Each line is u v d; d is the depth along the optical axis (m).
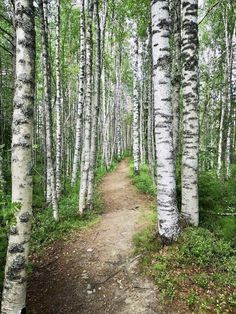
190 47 6.96
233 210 7.55
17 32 4.35
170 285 5.25
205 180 8.41
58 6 13.80
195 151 7.00
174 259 5.90
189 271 5.59
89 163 10.81
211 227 7.23
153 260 6.12
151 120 14.76
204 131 23.45
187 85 7.02
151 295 5.20
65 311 5.28
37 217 10.41
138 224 8.82
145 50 20.03
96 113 11.62
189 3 6.93
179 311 4.75
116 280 5.90
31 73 4.38
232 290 5.13
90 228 9.09
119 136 39.34
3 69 21.11
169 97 6.31
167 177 6.39
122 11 16.95
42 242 8.33
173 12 10.28
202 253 5.93
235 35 16.84
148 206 11.19
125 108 50.34
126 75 31.66
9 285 4.30
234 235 6.70
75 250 7.54
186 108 7.04
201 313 4.65
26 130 4.35
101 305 5.27
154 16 6.27
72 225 9.35
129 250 7.04
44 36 10.20
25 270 4.39
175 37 9.41
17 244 4.30
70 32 19.12
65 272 6.54
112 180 19.70
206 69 21.50
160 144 6.38
